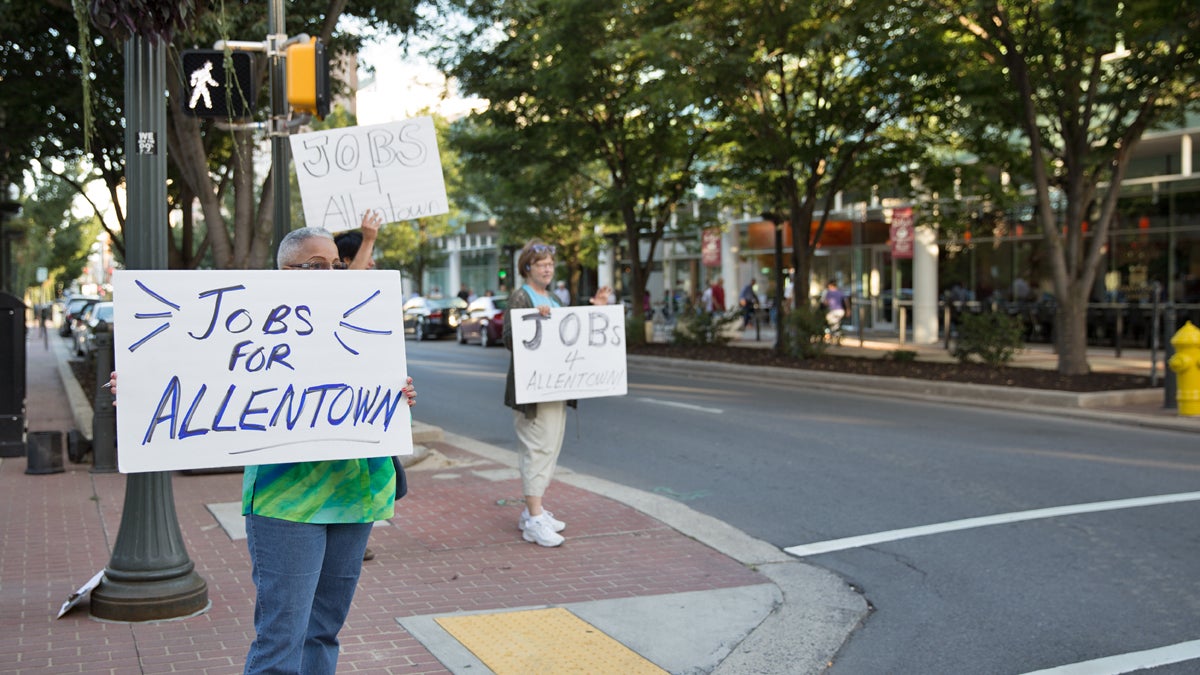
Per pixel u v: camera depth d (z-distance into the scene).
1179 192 24.20
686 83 18.19
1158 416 13.46
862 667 5.24
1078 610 6.01
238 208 11.91
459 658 5.07
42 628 5.32
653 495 9.12
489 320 32.88
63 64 14.66
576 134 24.34
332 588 3.85
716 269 43.28
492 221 45.47
